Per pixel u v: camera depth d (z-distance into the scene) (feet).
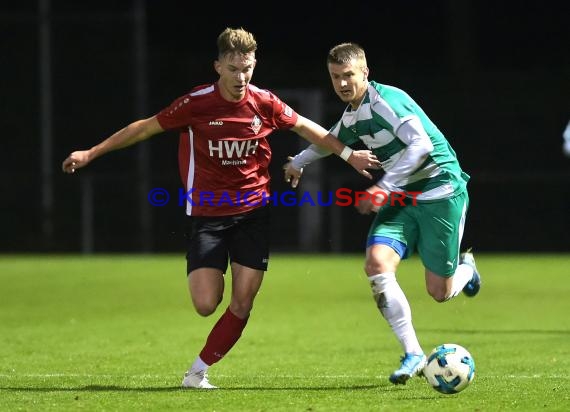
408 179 79.05
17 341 111.75
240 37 73.56
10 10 250.37
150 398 72.64
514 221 249.96
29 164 250.16
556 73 248.93
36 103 250.16
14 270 205.16
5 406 69.82
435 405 69.67
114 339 113.29
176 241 249.14
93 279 186.29
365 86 77.71
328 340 112.78
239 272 77.41
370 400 71.61
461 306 146.00
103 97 250.16
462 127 251.19
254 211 77.66
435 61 293.02
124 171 249.75
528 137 249.75
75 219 247.70
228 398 72.54
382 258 77.77
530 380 81.82
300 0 294.25
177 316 135.74
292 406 69.36
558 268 208.33
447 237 79.77
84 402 71.15
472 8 290.15
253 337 115.55
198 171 77.10
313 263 224.33
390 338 114.42
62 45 250.16
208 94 75.97
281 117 77.51
